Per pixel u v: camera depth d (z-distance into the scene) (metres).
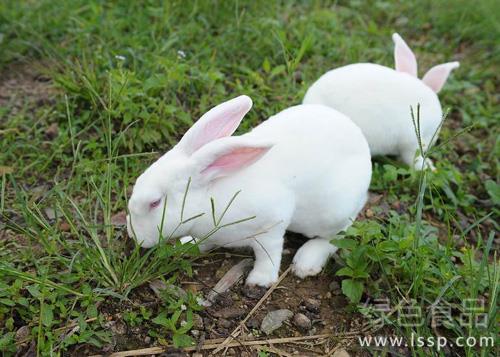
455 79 1.83
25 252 1.24
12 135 1.48
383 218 1.39
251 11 1.85
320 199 1.22
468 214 1.45
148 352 1.15
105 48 1.65
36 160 1.43
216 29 1.79
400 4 2.15
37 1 1.83
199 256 1.24
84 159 1.40
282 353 1.17
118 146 1.44
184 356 1.14
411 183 1.45
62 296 1.17
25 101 1.58
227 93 1.59
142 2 1.85
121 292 1.19
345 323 1.22
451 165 1.55
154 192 1.15
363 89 1.42
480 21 2.08
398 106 1.42
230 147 1.12
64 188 1.35
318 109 1.26
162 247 1.18
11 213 1.33
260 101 1.55
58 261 1.23
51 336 1.13
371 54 1.82
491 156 1.60
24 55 1.71
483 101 1.78
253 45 1.74
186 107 1.55
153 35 1.69
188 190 1.16
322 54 1.79
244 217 1.18
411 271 1.23
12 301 1.16
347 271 1.22
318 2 2.00
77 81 1.54
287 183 1.19
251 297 1.23
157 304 1.20
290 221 1.24
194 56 1.64
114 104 1.47
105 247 1.26
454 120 1.71
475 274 1.25
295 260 1.28
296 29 1.84
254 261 1.28
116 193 1.38
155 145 1.47
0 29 1.74
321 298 1.25
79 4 1.82
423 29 2.07
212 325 1.19
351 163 1.24
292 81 1.66
